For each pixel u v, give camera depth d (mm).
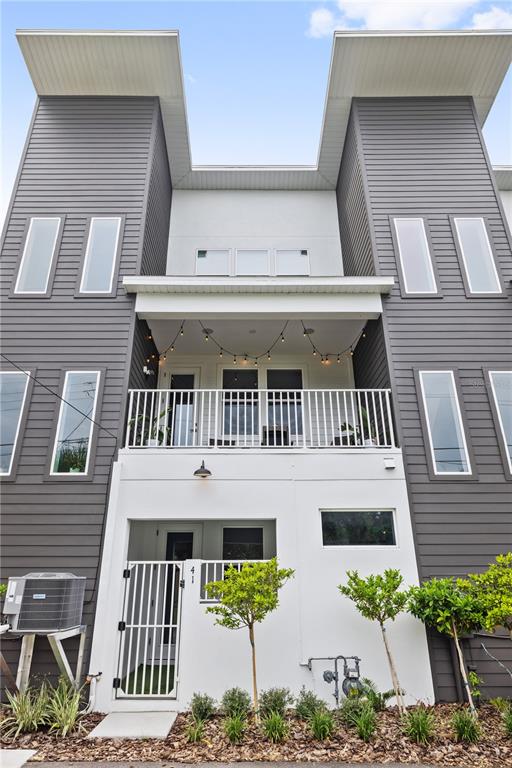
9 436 6215
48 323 6805
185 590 5398
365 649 5238
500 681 5164
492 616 4539
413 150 8062
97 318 6852
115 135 8062
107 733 4297
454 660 5199
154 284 6816
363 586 4895
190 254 9586
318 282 6867
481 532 5816
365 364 8164
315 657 5172
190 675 5055
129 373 6586
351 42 7715
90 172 7766
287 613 5363
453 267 7266
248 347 9102
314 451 6145
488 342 6820
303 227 9898
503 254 7336
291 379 9523
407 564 5629
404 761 3762
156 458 6070
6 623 5145
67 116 8156
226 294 7016
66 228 7375
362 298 7047
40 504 5859
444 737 4145
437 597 4949
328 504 5902
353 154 8570
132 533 7316
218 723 4527
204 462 6059
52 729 4328
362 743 4043
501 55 7875
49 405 6387
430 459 6180
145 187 7691
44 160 7793
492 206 7648
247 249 9672
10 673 4926
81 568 5547
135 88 8273
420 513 5895
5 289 6969
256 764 3715
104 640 5188
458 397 6508
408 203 7695
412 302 7062
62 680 4883
